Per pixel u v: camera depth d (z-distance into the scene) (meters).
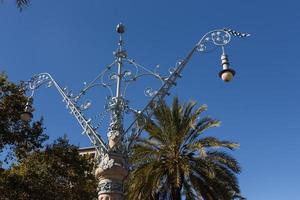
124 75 12.46
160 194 20.31
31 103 14.25
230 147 20.42
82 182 19.39
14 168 17.98
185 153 20.89
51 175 17.97
